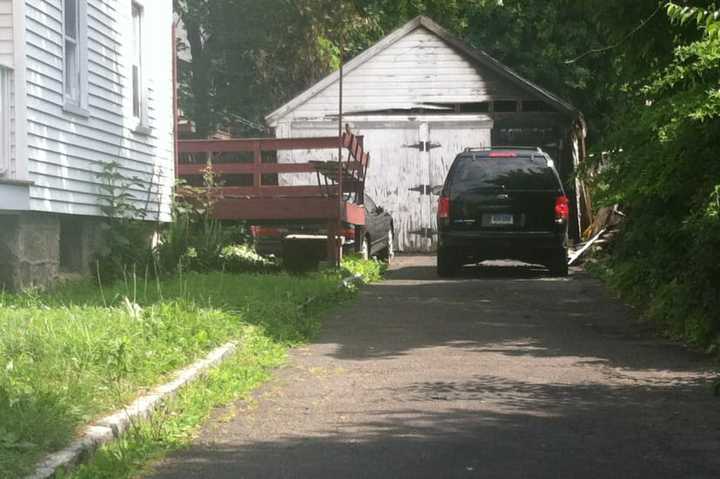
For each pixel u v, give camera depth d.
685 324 16.02
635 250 21.25
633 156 17.80
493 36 50.62
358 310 20.38
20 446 8.02
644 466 8.62
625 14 18.48
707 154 15.65
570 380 12.71
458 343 15.95
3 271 18.88
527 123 41.25
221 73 47.25
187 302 16.56
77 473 8.04
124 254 22.69
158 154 27.22
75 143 21.33
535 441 9.52
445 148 41.41
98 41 22.92
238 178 42.81
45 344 11.68
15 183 18.14
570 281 26.55
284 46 47.03
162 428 9.68
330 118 41.91
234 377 12.43
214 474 8.47
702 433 9.85
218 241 26.09
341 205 26.48
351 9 47.28
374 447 9.32
